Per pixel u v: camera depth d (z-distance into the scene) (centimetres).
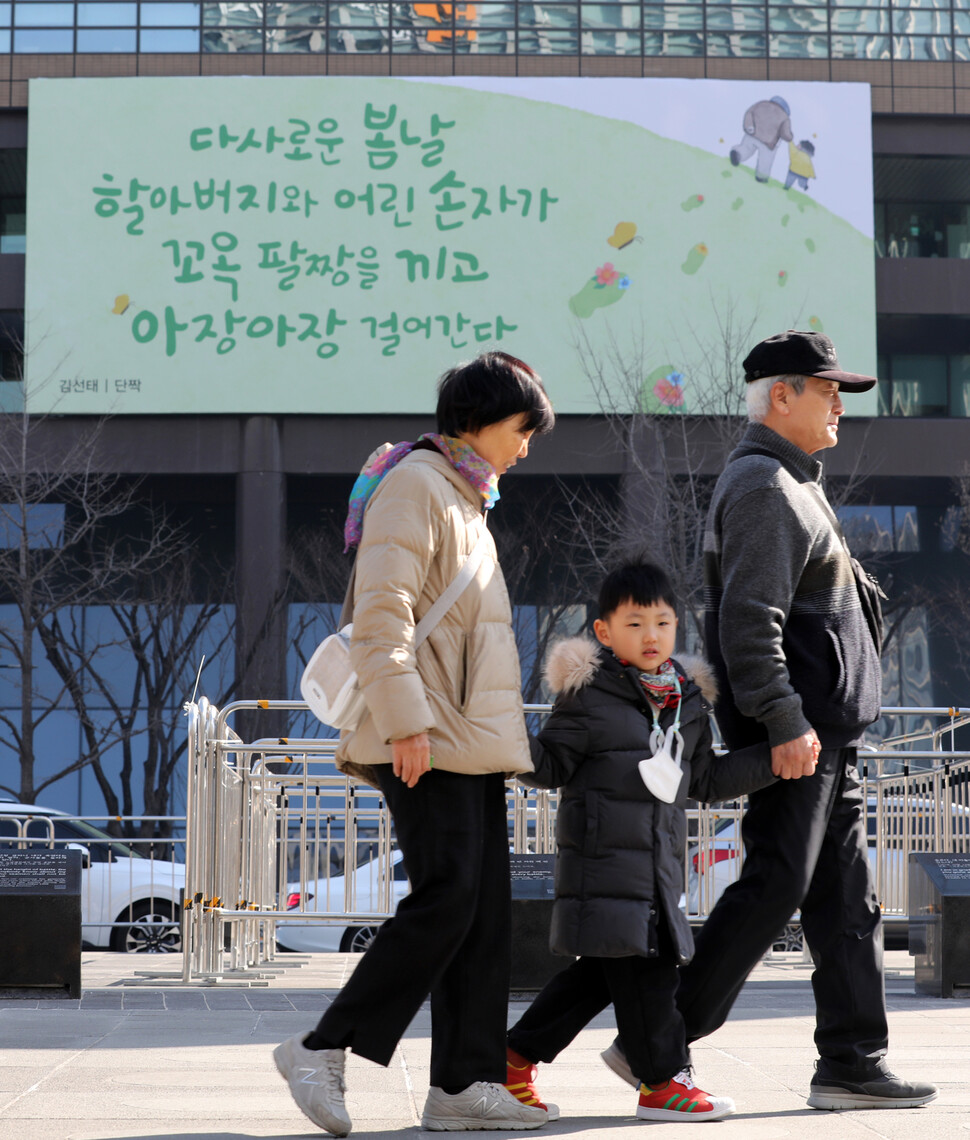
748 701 371
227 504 3009
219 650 2780
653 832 358
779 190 2828
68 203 2805
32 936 712
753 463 389
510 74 2916
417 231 2806
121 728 2633
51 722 2848
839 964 379
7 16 2902
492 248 2798
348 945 1311
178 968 988
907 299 2892
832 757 381
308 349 2789
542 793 847
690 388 2712
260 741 872
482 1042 343
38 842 1265
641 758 360
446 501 345
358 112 2830
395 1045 333
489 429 355
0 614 2877
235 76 2869
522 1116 341
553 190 2811
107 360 2773
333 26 2911
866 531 3008
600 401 2602
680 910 362
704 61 2933
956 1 2980
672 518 2458
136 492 2930
